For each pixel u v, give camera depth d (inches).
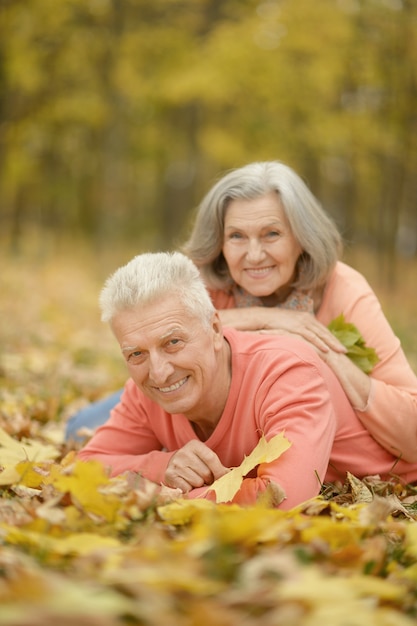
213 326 99.1
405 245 985.5
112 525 75.7
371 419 110.7
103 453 111.3
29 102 631.8
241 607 53.0
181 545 67.1
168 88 543.5
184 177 896.3
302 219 120.4
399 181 652.7
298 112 559.5
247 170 123.6
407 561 73.0
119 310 94.1
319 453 94.3
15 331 298.2
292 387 97.5
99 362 260.4
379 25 530.9
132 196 951.6
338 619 51.7
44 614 47.4
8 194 835.4
